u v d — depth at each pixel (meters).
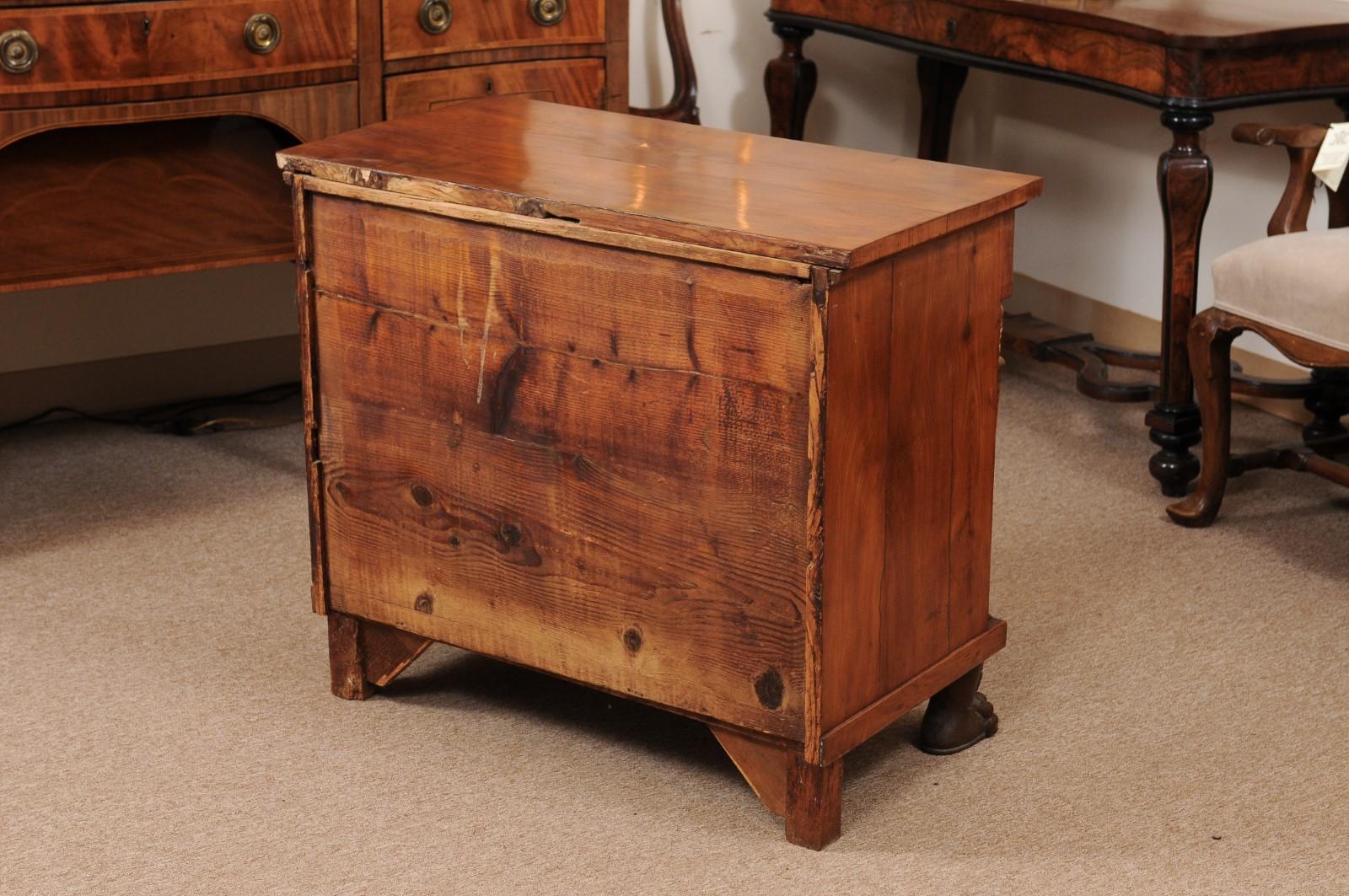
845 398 1.86
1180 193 2.97
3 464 3.22
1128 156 3.84
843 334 1.84
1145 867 2.00
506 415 2.08
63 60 2.60
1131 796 2.15
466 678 2.45
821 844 2.02
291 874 1.96
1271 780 2.20
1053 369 3.91
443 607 2.23
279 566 2.81
